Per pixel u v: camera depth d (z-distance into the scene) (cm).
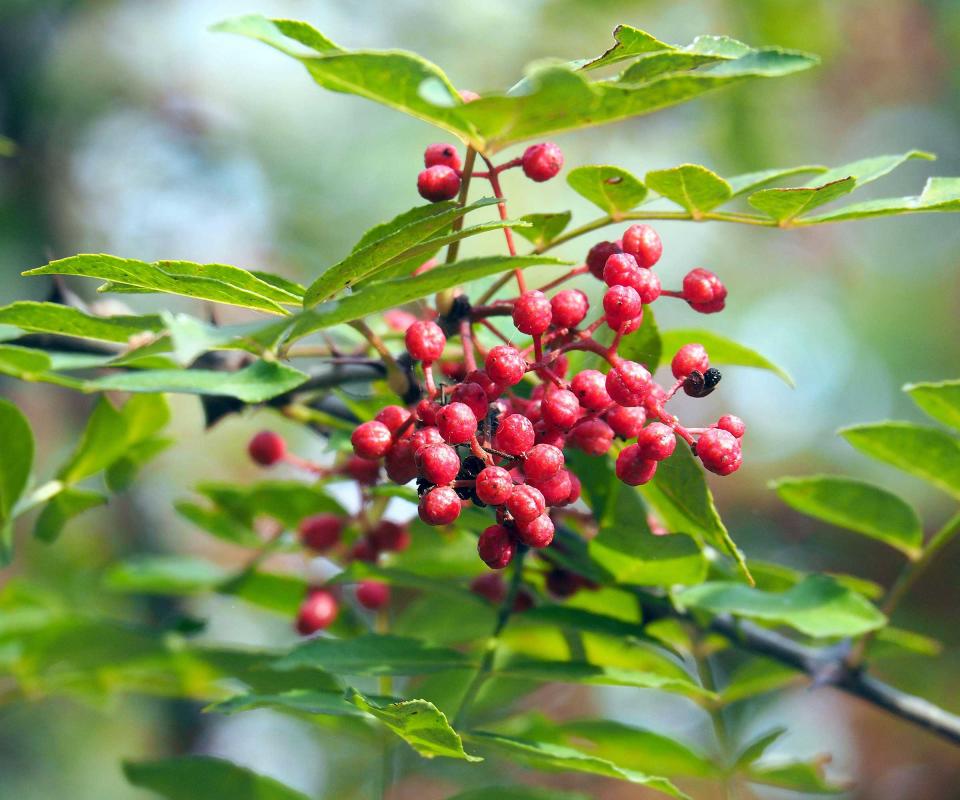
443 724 48
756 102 108
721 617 54
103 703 58
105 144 113
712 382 49
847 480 54
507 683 56
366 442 49
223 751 93
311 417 55
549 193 114
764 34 112
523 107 47
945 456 53
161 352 50
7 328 52
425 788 76
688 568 51
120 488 56
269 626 105
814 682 54
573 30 114
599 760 49
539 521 48
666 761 56
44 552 98
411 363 52
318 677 55
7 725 100
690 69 48
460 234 48
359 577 53
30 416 106
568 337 49
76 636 56
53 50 106
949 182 50
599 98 47
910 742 114
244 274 49
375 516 55
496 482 48
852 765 114
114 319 50
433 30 116
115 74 111
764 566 54
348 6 117
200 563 58
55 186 103
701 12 112
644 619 54
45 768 99
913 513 54
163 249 117
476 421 49
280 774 95
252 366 49
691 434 49
